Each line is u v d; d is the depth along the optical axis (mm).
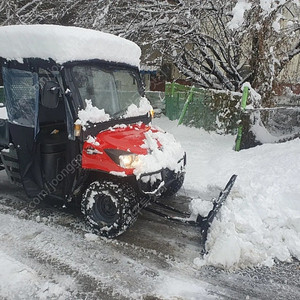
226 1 8914
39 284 2873
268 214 4074
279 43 8711
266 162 6109
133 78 4527
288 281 3070
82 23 9766
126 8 9695
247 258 3305
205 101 9406
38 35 3646
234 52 10039
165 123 10664
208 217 3625
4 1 10109
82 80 3723
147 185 3551
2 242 3547
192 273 3131
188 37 9344
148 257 3377
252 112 7246
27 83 3918
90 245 3557
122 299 2734
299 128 7605
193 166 6426
